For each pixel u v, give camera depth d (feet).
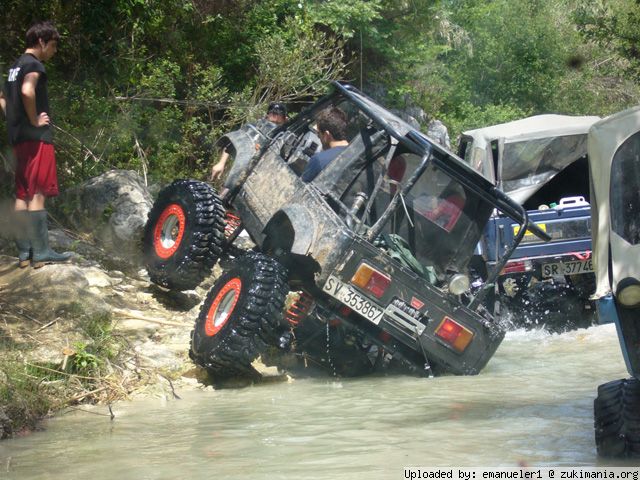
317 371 23.80
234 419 17.95
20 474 14.06
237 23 51.01
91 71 37.58
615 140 14.42
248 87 45.14
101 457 15.03
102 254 30.40
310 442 15.88
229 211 28.43
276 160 25.57
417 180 22.86
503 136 35.14
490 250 31.32
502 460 14.28
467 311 22.61
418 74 77.25
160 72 40.83
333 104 26.40
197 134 42.96
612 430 13.88
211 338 21.26
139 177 34.42
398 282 21.99
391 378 22.98
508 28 95.96
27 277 23.63
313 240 21.77
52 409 18.67
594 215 14.80
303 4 57.36
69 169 35.65
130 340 22.95
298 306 22.61
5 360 19.45
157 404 19.56
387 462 14.35
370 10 60.80
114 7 37.17
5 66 34.40
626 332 13.66
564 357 25.55
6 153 30.89
